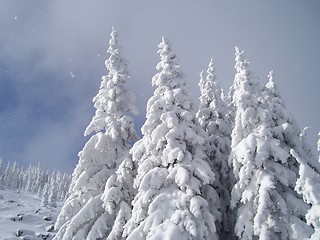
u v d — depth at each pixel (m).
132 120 22.12
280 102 19.06
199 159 16.95
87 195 20.33
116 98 22.41
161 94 19.02
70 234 18.33
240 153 16.69
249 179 16.84
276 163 16.78
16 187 140.50
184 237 14.49
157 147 17.08
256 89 18.31
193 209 14.81
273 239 15.54
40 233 47.53
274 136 17.78
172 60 19.19
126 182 19.47
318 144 12.99
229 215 20.05
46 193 81.94
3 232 46.94
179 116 18.22
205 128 23.53
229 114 26.53
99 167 20.94
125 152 21.44
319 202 10.81
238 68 19.22
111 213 18.22
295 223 15.47
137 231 15.43
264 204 15.35
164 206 15.55
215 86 24.78
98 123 21.97
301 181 11.30
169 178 16.56
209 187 18.27
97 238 19.22
